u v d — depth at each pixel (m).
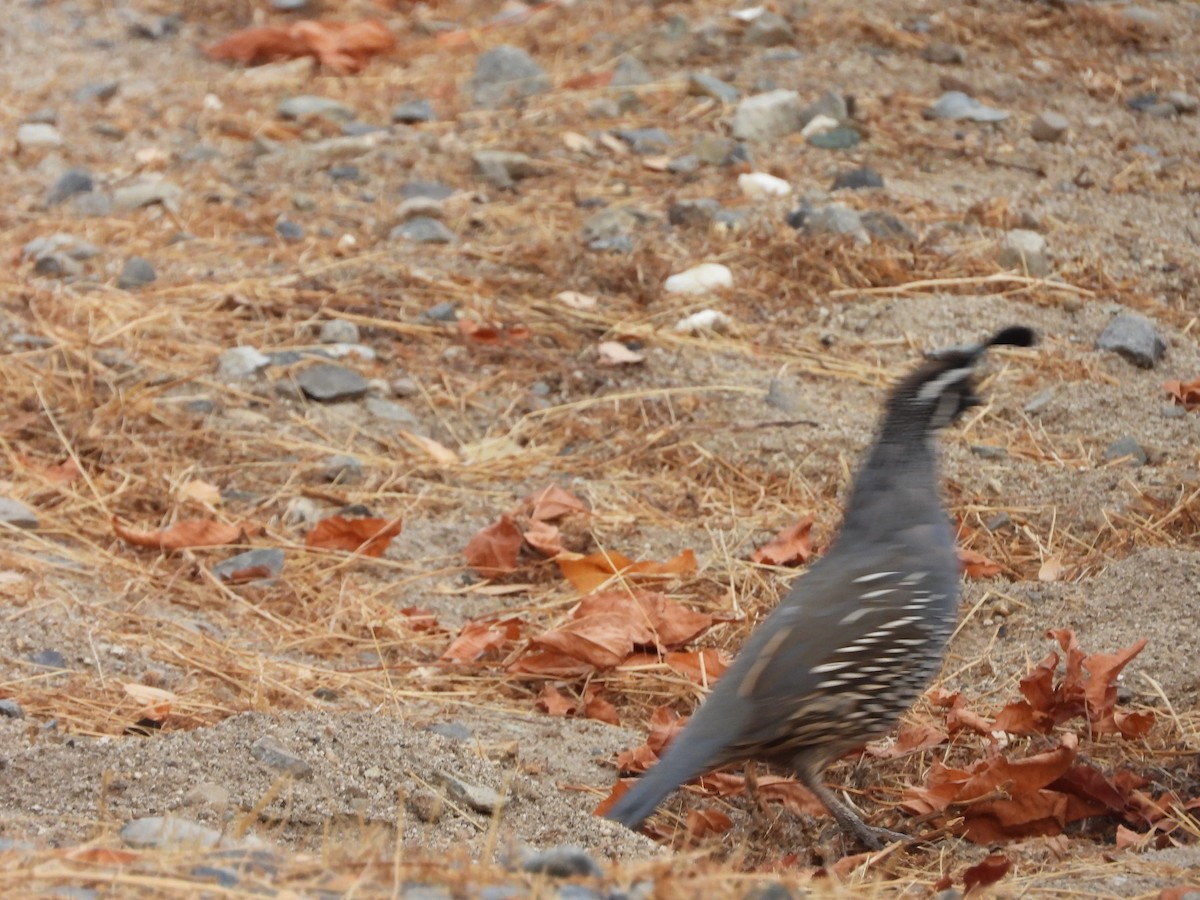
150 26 19.94
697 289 13.52
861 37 18.00
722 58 17.81
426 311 13.47
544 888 5.48
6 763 7.32
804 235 14.03
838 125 16.05
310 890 5.46
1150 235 14.27
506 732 8.73
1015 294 13.38
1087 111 16.56
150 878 5.39
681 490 11.38
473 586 10.46
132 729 8.41
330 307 13.48
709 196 14.95
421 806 7.17
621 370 12.72
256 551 10.52
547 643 9.38
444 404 12.43
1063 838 7.57
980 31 18.02
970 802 7.78
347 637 9.77
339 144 16.27
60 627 9.34
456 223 14.82
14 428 11.64
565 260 14.03
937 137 15.95
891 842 7.69
